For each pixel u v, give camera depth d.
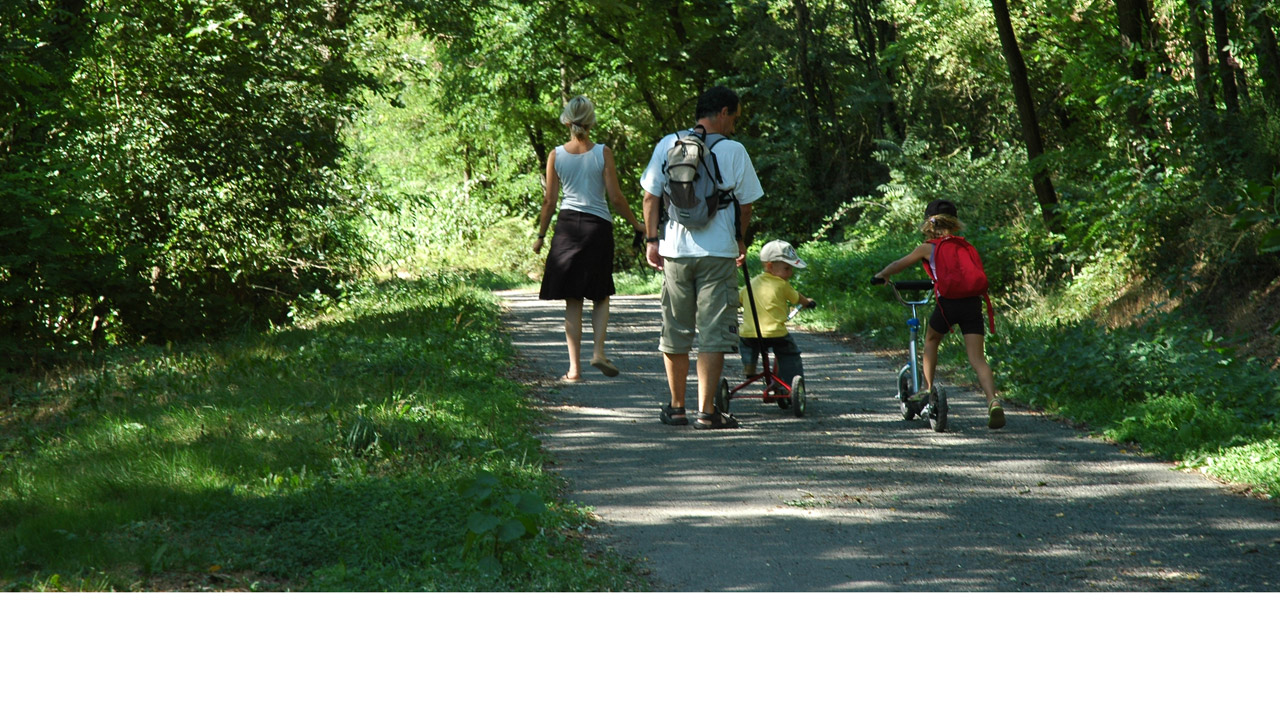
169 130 18.62
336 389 8.89
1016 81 17.12
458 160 49.25
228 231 19.88
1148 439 7.96
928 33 24.06
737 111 8.44
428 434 7.48
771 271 9.40
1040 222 17.44
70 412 8.85
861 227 26.72
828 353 13.30
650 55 37.78
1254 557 5.31
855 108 30.36
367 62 24.62
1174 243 13.56
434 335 12.34
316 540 5.20
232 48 18.84
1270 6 12.95
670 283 8.45
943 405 8.35
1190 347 9.96
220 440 7.04
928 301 8.85
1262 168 12.48
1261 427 7.77
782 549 5.54
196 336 17.67
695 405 9.45
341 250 21.80
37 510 5.66
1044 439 8.26
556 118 42.75
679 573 5.15
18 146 14.76
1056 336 10.87
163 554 4.86
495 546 4.98
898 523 6.01
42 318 15.34
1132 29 15.04
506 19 37.53
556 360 12.18
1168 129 14.34
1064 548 5.52
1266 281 11.89
